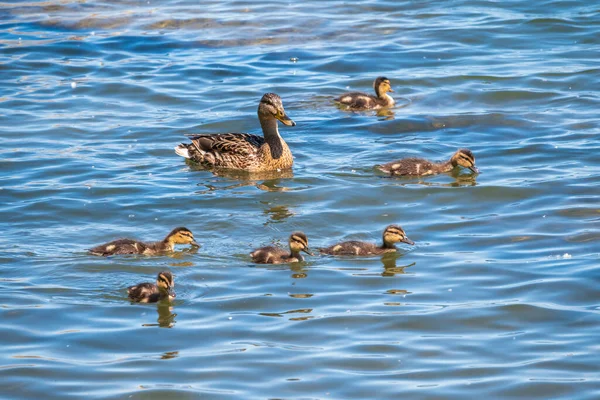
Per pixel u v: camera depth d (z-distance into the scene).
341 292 14.75
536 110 23.30
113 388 12.24
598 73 25.41
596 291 14.52
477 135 21.83
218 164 20.50
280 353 13.05
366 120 23.16
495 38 28.64
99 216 17.78
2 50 28.50
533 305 14.18
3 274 15.28
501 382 12.30
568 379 12.32
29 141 21.92
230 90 25.27
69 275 15.28
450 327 13.70
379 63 27.02
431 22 30.39
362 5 32.59
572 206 17.64
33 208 18.09
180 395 12.07
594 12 30.42
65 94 25.14
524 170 19.58
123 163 20.67
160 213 17.89
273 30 30.20
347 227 17.23
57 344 13.31
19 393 12.16
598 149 20.50
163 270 15.46
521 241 16.36
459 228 17.03
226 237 16.81
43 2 33.97
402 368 12.69
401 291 14.76
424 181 19.17
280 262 15.73
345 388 12.22
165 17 31.78
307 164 20.47
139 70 26.86
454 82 25.36
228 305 14.36
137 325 13.83
